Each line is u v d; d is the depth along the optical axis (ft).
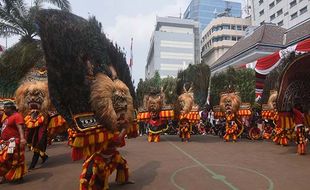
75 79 15.81
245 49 106.01
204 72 71.97
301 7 186.29
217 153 32.04
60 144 41.29
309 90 32.60
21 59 49.44
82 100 15.78
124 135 17.83
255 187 18.35
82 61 16.19
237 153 32.01
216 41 268.00
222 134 50.85
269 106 43.78
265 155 30.60
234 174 21.85
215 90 74.49
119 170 18.74
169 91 50.37
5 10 71.26
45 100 25.73
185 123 44.39
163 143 42.16
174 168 24.04
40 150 25.50
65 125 26.50
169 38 304.91
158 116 44.45
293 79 31.81
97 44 17.51
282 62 33.68
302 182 19.57
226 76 77.10
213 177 20.93
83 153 15.89
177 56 304.91
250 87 76.23
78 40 16.35
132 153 32.24
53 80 15.90
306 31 92.07
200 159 28.17
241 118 44.57
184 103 44.14
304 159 28.19
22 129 20.33
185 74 72.13
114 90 16.75
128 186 18.76
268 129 47.80
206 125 60.70
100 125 16.06
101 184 16.88
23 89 26.32
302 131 31.17
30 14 69.15
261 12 234.99
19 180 20.67
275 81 43.32
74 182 20.26
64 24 16.12
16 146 20.18
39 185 19.66
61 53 15.83
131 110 17.89
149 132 44.60
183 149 35.40
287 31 106.63
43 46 15.89
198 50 322.96
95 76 16.57
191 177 20.98
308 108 32.63
